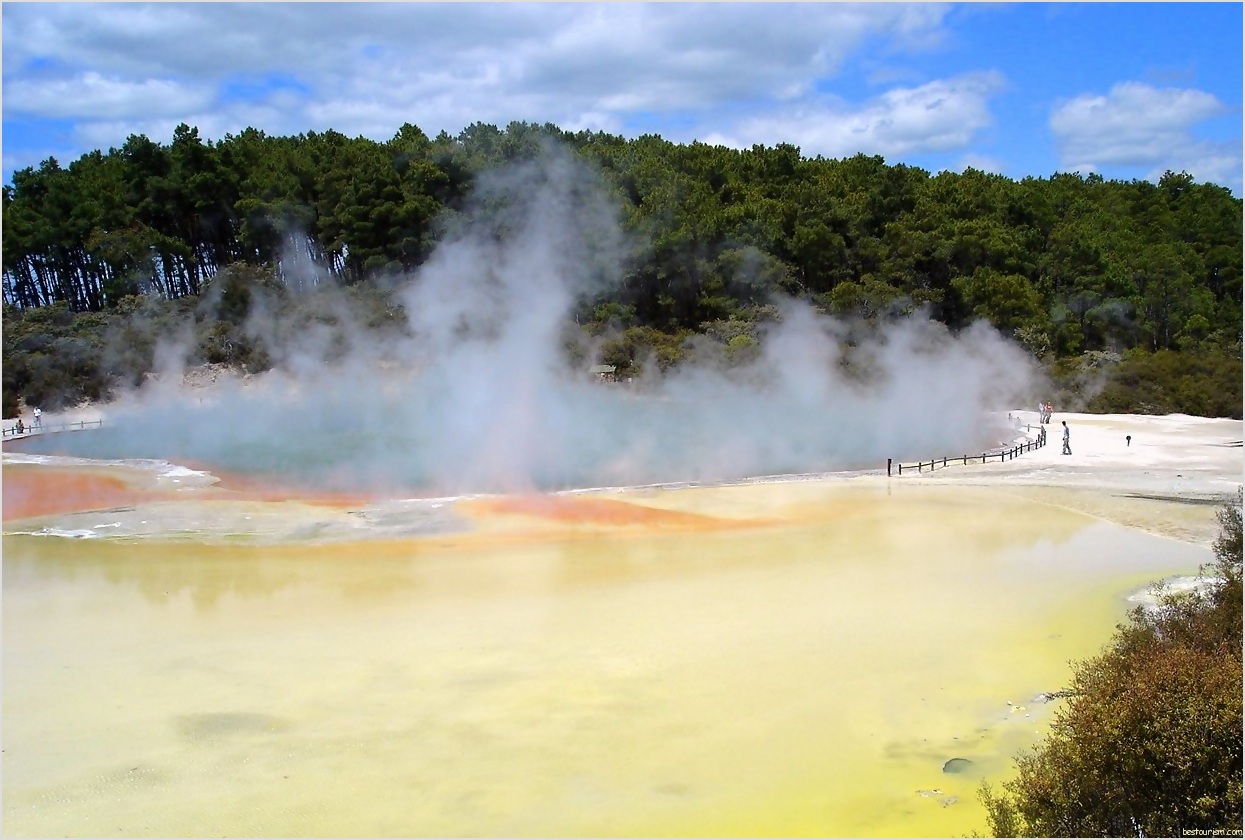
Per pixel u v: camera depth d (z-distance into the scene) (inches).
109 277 3339.1
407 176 3331.7
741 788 637.3
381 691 798.5
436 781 653.9
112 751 700.0
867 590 1054.4
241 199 3336.6
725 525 1384.1
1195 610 823.1
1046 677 809.5
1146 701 560.7
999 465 1852.9
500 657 869.2
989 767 658.8
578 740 708.7
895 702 764.6
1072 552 1207.6
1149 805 537.0
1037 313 3181.6
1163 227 4239.7
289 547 1283.2
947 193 3742.6
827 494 1612.9
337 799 633.6
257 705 775.1
